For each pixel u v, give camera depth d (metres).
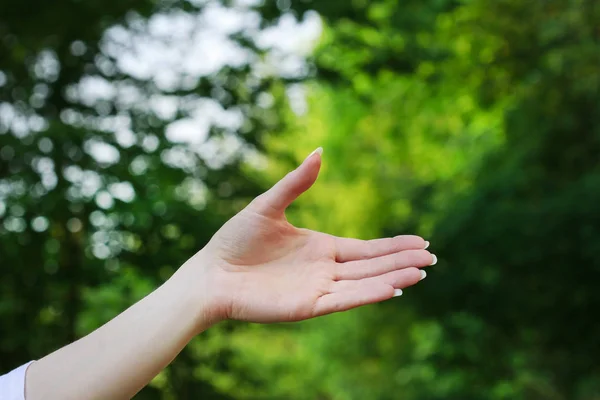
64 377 1.36
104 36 6.09
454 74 11.24
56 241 5.25
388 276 1.44
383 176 19.42
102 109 5.86
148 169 5.24
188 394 6.38
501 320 11.22
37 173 4.90
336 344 20.14
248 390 7.09
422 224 13.35
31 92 5.76
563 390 11.66
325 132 20.05
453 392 14.04
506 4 10.12
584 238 9.78
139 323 1.41
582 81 10.10
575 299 10.24
